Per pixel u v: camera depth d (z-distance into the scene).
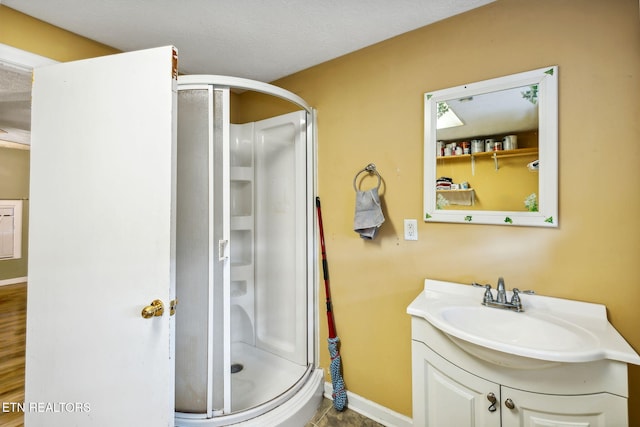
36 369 1.24
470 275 1.35
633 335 1.05
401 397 1.56
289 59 1.78
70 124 1.20
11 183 4.40
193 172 1.39
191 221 1.39
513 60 1.24
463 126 1.34
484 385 1.01
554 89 1.14
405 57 1.52
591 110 1.10
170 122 1.07
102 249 1.16
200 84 1.38
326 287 1.79
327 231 1.82
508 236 1.26
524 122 1.21
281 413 1.49
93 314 1.17
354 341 1.72
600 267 1.09
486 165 1.29
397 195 1.55
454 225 1.39
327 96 1.81
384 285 1.60
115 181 1.14
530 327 1.10
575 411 0.89
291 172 1.96
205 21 1.42
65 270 1.21
